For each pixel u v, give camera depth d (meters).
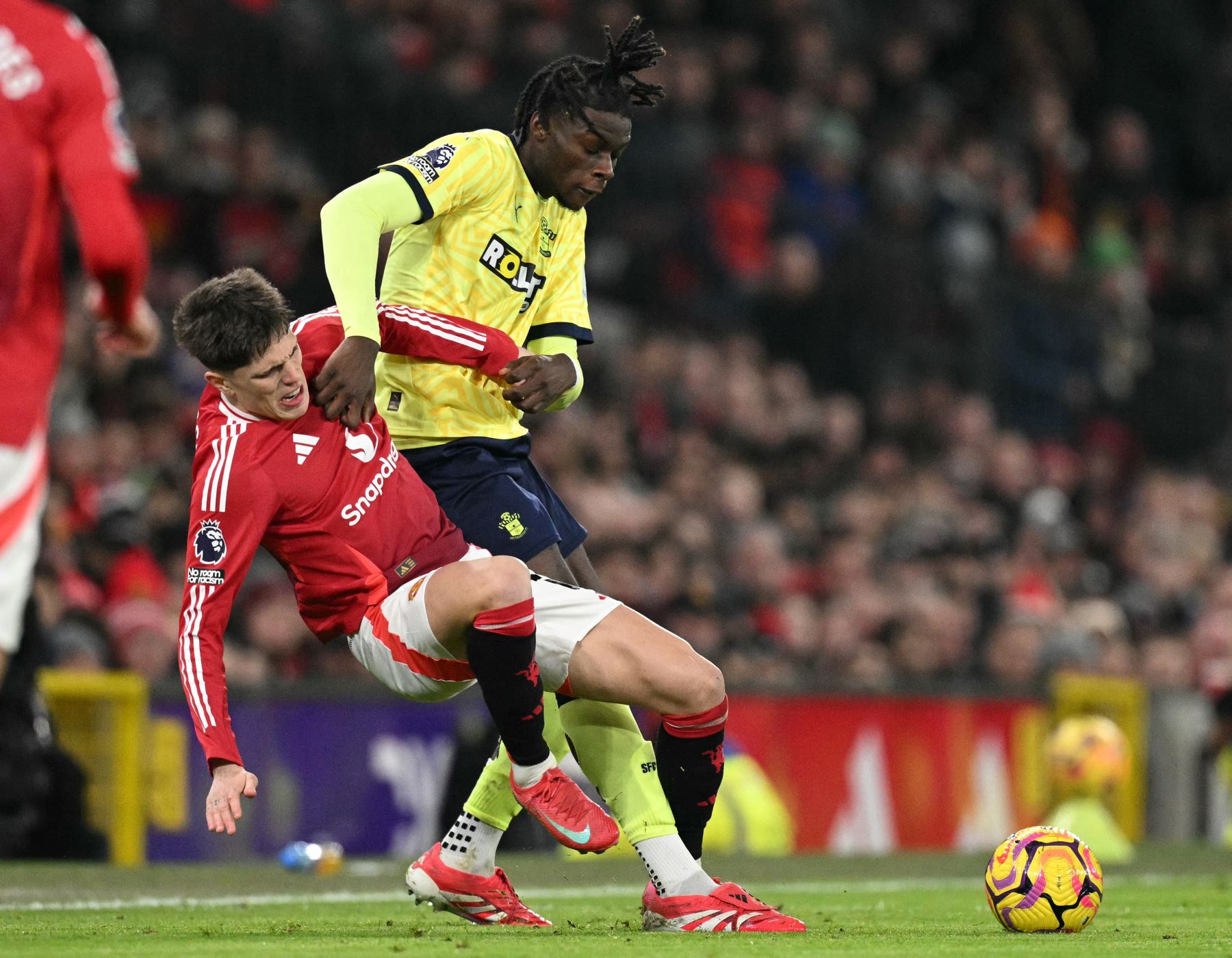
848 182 52.38
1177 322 60.47
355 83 45.56
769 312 48.81
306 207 41.91
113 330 15.33
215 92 43.38
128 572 30.02
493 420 15.06
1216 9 66.12
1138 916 16.31
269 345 13.02
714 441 43.94
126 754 26.47
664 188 48.47
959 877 24.14
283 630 30.92
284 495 13.44
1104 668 40.62
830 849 32.38
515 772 13.47
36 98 14.38
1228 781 36.44
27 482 14.80
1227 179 64.06
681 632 35.50
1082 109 62.56
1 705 23.17
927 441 48.16
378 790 28.53
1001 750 34.84
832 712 32.69
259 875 22.44
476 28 48.91
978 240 52.84
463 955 11.41
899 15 58.66
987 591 41.47
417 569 13.96
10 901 17.70
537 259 15.11
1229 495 54.62
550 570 14.76
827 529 42.56
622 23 51.47
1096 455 51.75
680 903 13.56
